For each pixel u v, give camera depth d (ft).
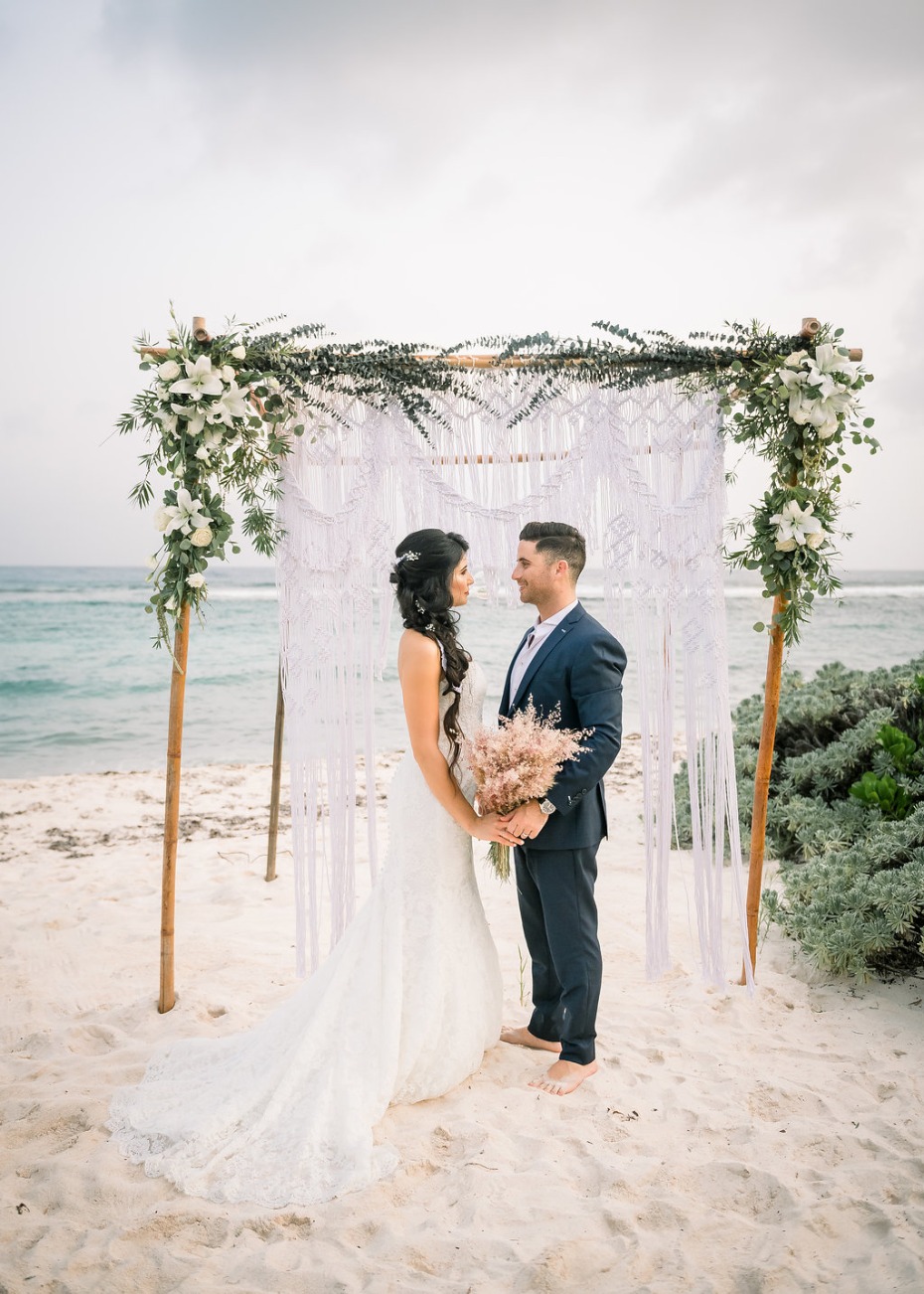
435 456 11.05
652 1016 11.00
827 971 12.19
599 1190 7.48
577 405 10.85
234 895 16.02
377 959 8.89
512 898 15.93
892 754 16.65
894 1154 7.91
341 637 11.24
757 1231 6.93
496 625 69.31
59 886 16.66
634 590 11.04
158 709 44.45
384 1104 8.38
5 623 82.99
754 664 63.98
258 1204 7.26
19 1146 8.20
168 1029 10.66
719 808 11.29
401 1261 6.57
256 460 11.00
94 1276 6.40
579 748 8.65
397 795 9.25
